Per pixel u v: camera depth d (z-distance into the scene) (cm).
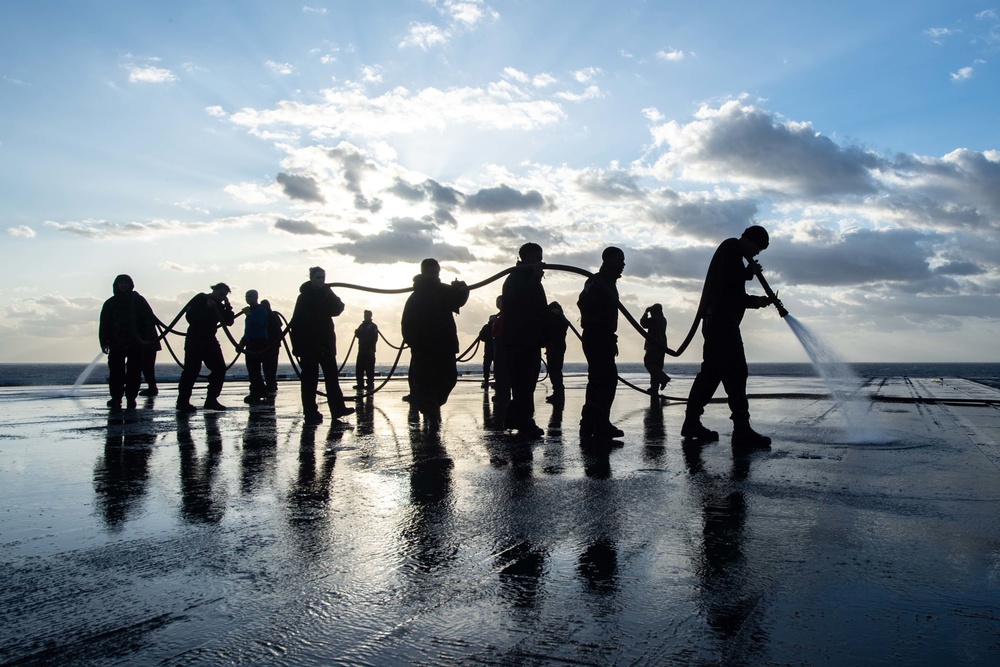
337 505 465
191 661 243
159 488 519
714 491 503
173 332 1177
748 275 764
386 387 1989
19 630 268
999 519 425
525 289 798
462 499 481
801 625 270
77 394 1636
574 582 319
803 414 1055
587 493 497
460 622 274
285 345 968
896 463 617
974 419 972
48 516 439
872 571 332
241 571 335
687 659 241
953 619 275
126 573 333
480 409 1184
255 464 619
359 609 288
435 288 879
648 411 1145
